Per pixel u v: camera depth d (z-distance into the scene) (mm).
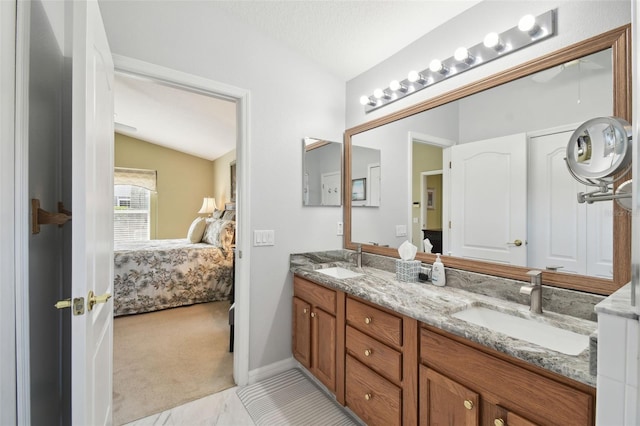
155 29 1685
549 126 1337
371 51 2156
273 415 1733
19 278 846
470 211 1649
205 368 2234
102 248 1226
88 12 922
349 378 1673
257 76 2059
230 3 1840
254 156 2057
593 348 714
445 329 1141
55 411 1190
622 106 1118
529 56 1406
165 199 5957
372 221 2289
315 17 1887
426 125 1896
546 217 1341
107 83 1305
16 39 828
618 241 1119
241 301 2018
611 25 1158
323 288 1908
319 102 2381
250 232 2049
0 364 785
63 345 1271
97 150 1104
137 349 2533
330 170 2451
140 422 1661
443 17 1765
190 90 1872
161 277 3529
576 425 822
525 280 1397
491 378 1022
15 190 829
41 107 1047
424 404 1248
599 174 934
